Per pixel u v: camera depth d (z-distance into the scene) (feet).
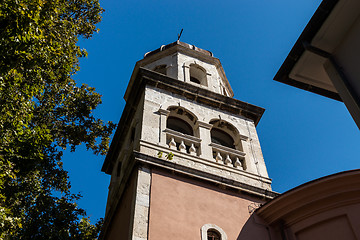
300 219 43.34
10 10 32.30
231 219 45.98
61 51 45.60
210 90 68.64
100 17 65.41
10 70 34.12
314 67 29.96
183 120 61.16
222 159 56.08
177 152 52.03
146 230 40.47
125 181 49.21
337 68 27.04
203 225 43.80
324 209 41.70
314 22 27.25
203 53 81.15
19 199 49.39
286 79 31.65
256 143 61.82
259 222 46.78
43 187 56.70
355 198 40.27
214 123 62.28
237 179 52.75
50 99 56.39
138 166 47.26
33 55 36.65
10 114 34.76
